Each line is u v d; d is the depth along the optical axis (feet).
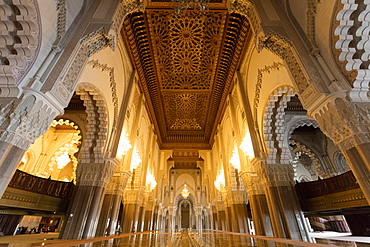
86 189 16.10
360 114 8.52
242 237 15.25
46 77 9.04
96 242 10.90
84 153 17.03
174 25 20.83
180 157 47.67
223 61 24.86
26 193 16.52
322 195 17.49
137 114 25.08
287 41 11.84
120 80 19.52
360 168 8.15
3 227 22.31
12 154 7.74
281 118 17.60
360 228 21.71
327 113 9.41
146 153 30.86
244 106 20.94
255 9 13.69
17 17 8.46
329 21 9.88
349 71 9.14
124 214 25.16
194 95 32.19
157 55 24.36
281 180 16.66
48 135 34.30
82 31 11.54
